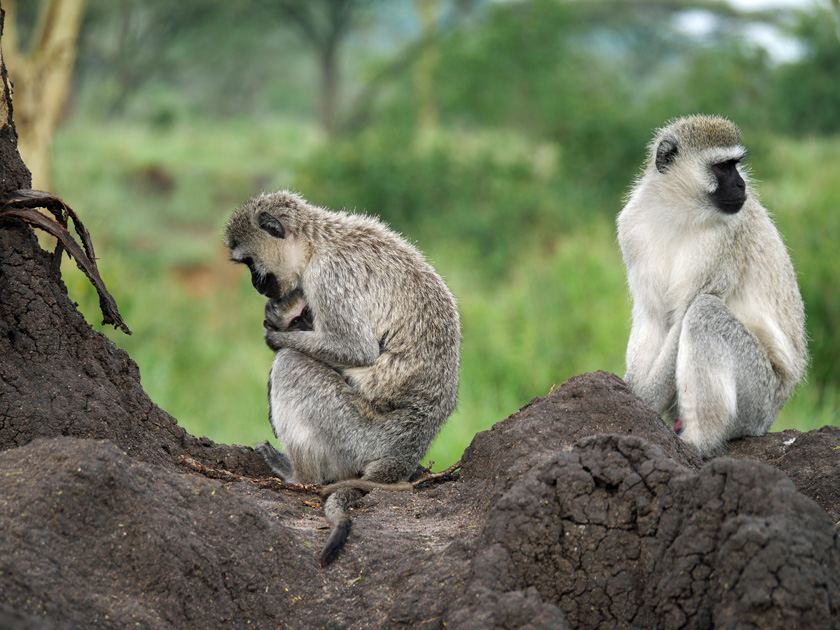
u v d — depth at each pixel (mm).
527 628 4535
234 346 22062
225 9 55062
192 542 5195
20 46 46688
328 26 56812
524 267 24062
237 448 7625
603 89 35094
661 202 8906
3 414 6094
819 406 13898
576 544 5121
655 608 4883
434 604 5047
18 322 6336
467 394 15719
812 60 37969
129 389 6961
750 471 4844
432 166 29859
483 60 37000
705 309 8477
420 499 6773
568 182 29047
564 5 38656
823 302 16500
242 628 5137
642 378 8961
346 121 50625
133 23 56312
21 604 4441
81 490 5074
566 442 6590
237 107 69438
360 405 7664
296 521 6438
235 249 8398
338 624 5227
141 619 4746
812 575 4387
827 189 23094
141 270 26938
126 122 53406
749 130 29938
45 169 15875
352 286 7887
